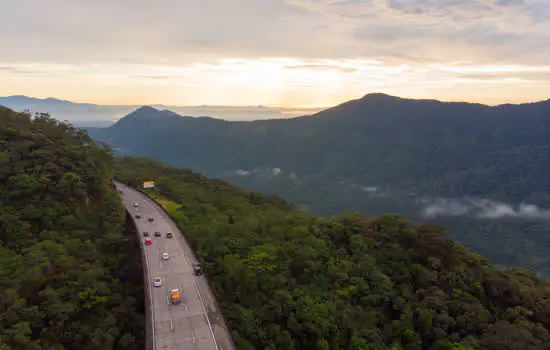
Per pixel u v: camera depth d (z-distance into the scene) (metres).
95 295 62.22
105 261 75.38
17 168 81.19
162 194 131.50
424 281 90.75
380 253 97.81
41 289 59.03
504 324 78.62
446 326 78.19
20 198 77.25
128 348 57.19
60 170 86.06
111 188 106.44
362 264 90.62
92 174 92.44
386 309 82.94
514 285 92.12
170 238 86.00
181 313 55.88
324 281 84.25
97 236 82.19
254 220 107.44
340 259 92.94
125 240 83.88
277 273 80.19
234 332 54.91
